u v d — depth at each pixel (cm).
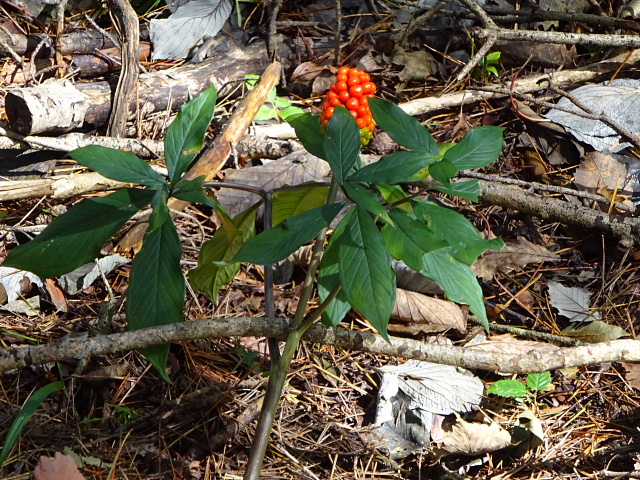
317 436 71
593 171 101
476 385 75
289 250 50
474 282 58
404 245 51
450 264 58
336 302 61
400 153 53
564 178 103
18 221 88
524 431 72
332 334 66
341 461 70
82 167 98
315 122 63
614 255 93
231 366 77
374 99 57
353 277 50
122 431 67
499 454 72
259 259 50
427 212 55
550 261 93
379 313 50
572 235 96
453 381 75
